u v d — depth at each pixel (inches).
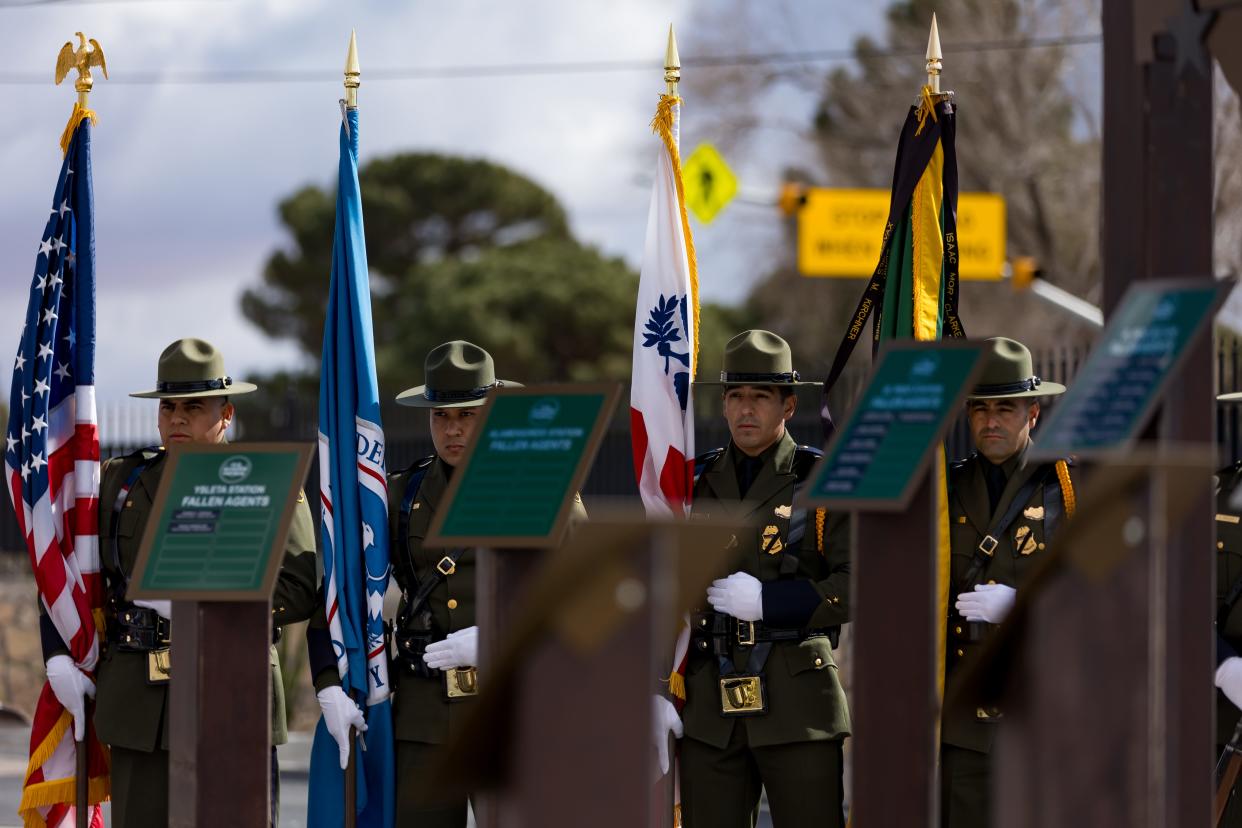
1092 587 245.6
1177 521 249.4
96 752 501.0
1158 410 301.9
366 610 478.9
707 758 453.1
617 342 2950.3
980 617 428.5
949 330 473.4
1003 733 258.5
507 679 244.7
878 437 286.8
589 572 239.6
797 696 444.8
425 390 489.7
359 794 474.6
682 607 248.8
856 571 287.0
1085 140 2078.0
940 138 475.2
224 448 325.1
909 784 282.2
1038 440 275.9
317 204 3139.8
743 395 461.4
